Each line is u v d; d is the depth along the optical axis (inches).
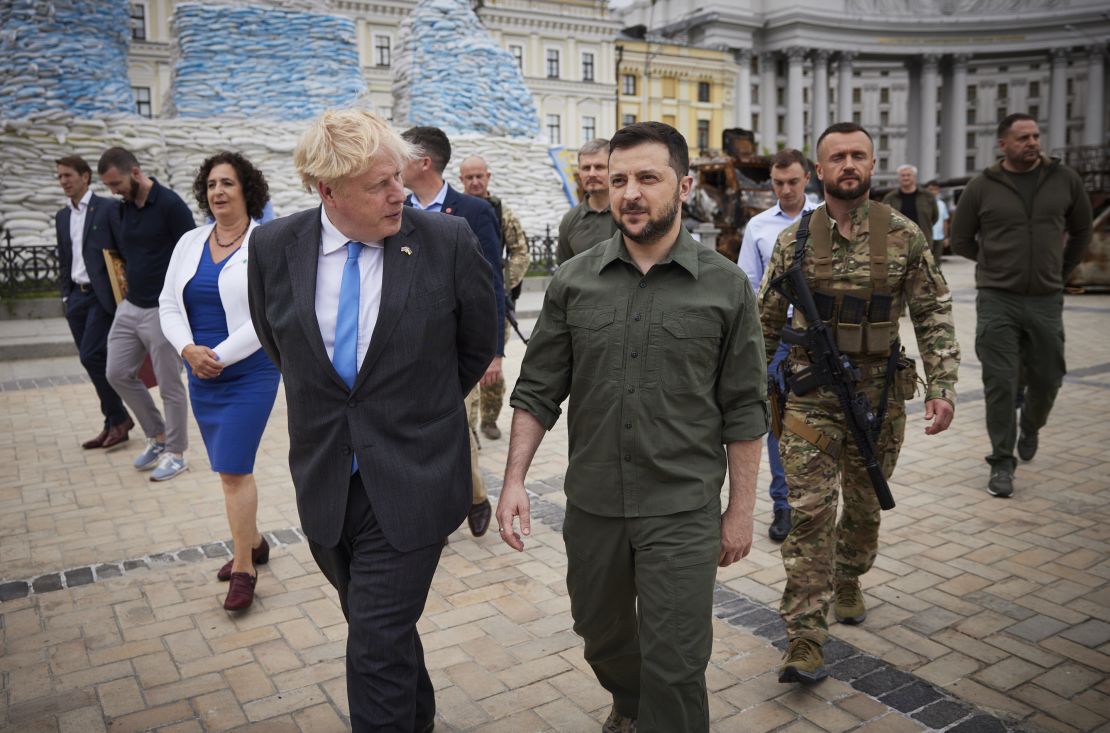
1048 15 3248.0
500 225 210.2
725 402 87.8
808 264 121.8
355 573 83.8
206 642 129.6
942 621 132.3
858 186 117.3
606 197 201.2
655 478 84.5
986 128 3705.7
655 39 2517.2
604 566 88.0
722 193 744.3
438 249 85.2
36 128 658.2
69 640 130.6
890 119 3754.9
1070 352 366.9
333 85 788.6
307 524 85.5
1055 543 163.2
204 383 138.4
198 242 144.1
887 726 104.5
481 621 135.1
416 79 903.1
